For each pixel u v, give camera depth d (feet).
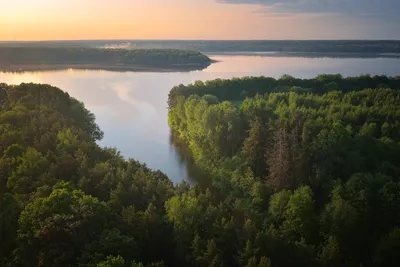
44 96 416.26
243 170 304.30
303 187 245.04
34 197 214.28
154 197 237.04
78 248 181.27
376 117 354.95
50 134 313.32
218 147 355.56
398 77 627.87
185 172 364.99
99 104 627.05
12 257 186.09
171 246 207.10
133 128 508.53
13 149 276.62
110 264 161.68
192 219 210.59
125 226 201.87
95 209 198.90
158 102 647.15
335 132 282.77
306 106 425.28
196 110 406.41
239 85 580.30
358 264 206.80
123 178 251.39
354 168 265.13
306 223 223.10
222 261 185.06
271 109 381.60
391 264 199.62
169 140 464.24
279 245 194.70
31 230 184.44
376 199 223.71
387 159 282.36
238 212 243.60
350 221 213.05
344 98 440.04
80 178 250.78
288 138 286.66
